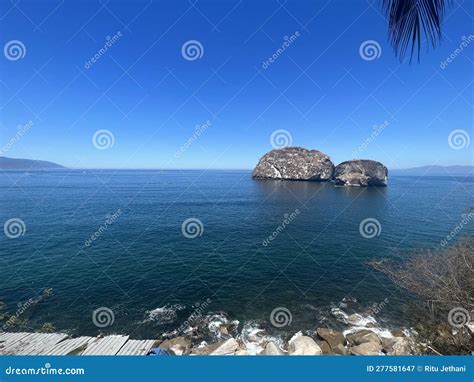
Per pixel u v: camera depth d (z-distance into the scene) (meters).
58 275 23.11
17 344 12.46
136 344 12.81
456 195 69.88
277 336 15.01
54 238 33.34
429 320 11.63
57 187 90.62
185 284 21.50
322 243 31.80
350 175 108.00
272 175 141.75
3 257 27.05
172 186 106.81
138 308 18.02
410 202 59.47
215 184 119.12
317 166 130.75
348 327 15.67
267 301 18.88
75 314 17.30
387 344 12.62
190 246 30.89
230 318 16.84
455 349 8.86
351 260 26.28
